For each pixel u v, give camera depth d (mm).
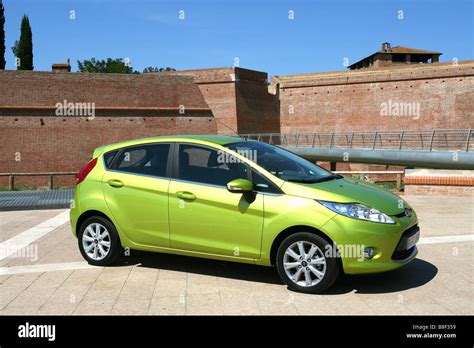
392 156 34875
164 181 5691
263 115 46531
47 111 33156
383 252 4785
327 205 4824
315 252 4867
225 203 5246
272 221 5000
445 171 13484
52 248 7250
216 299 4812
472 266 5871
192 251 5520
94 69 78000
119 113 35344
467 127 40812
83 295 5012
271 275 5602
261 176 5219
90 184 6176
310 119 48062
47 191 17891
